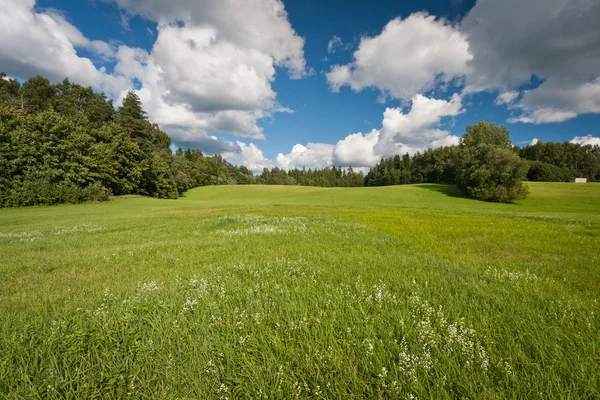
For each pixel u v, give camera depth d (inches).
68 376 110.4
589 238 419.2
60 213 1117.7
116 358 123.8
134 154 2544.3
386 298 183.6
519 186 2233.0
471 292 195.2
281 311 161.3
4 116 1729.8
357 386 105.3
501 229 519.2
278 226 572.7
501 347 127.4
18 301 194.9
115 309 168.7
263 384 105.4
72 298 199.6
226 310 166.1
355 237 438.0
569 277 232.1
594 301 174.9
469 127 3432.6
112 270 273.4
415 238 431.8
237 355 123.1
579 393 102.7
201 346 128.3
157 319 151.9
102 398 103.9
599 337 132.4
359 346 127.3
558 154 4628.4
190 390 105.7
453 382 106.7
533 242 390.0
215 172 5329.7
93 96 3198.8
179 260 307.4
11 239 474.6
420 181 5369.1
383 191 2989.7
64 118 1952.5
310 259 296.8
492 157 2386.8
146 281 233.3
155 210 1259.8
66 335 137.6
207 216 882.1
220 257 318.0
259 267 264.2
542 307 172.1
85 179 1907.0
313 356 121.1
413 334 137.6
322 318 152.6
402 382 105.3
